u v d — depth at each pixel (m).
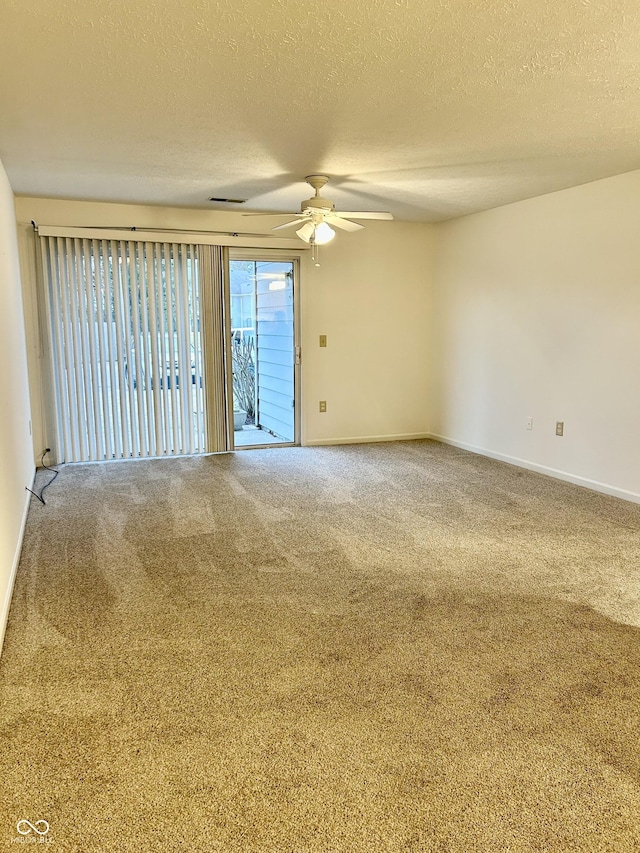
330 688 2.19
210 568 3.25
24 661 2.36
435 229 6.48
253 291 6.08
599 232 4.47
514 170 4.13
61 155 3.73
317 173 4.18
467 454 5.98
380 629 2.61
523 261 5.24
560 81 2.56
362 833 1.57
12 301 4.11
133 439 5.71
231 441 6.07
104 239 5.31
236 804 1.66
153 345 5.64
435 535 3.73
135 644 2.49
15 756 1.84
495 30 2.10
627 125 3.15
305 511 4.20
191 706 2.09
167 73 2.47
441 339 6.51
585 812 1.64
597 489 4.67
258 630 2.60
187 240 5.55
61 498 4.50
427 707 2.08
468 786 1.73
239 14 1.98
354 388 6.48
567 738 1.94
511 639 2.53
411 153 3.68
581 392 4.75
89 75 2.48
